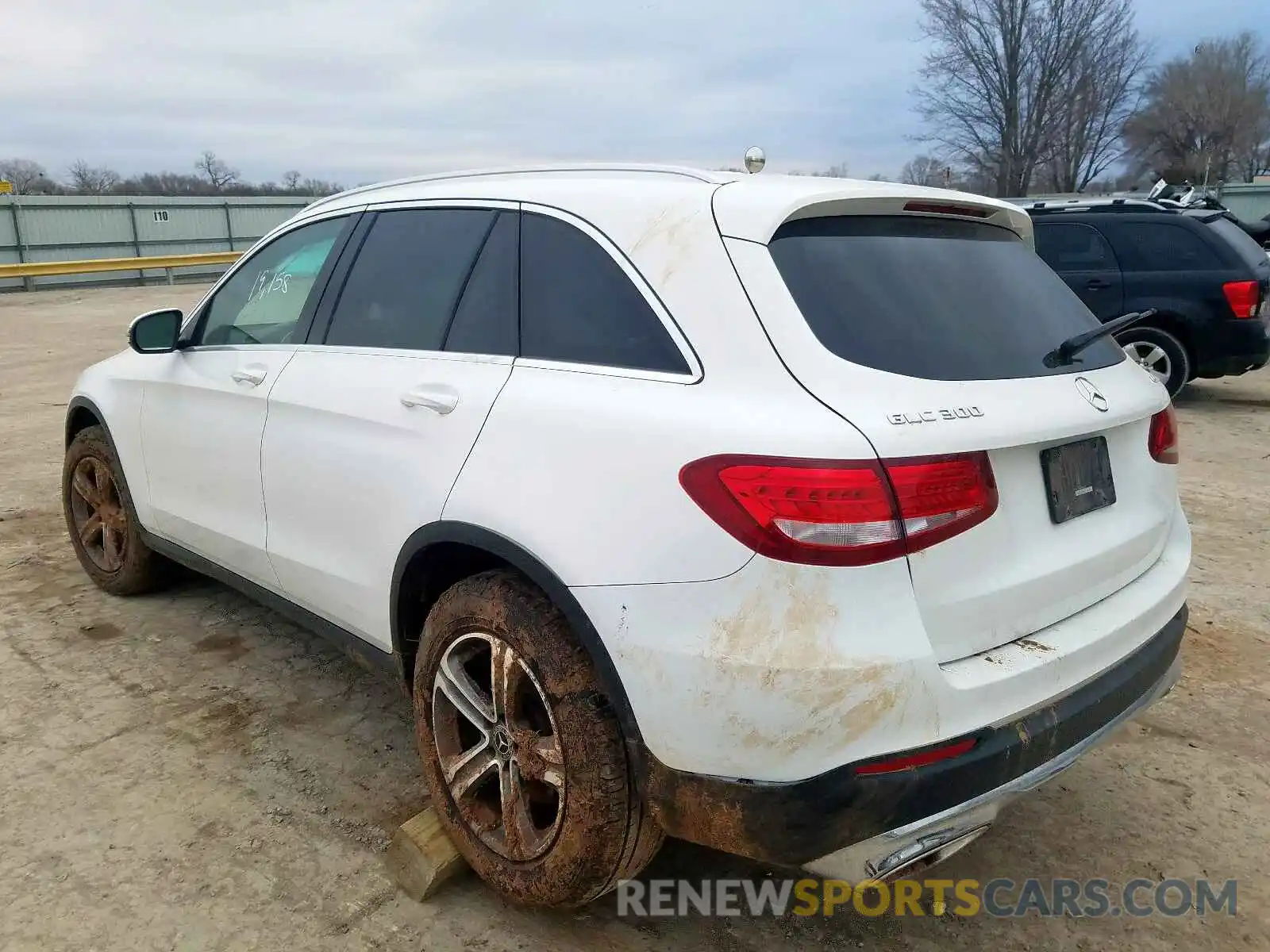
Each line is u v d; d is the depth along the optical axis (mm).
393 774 3107
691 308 2141
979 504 1988
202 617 4309
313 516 2994
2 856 2670
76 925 2414
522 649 2240
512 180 2768
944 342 2172
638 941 2424
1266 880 2664
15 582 4719
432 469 2502
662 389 2111
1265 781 3107
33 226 28359
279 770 3123
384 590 2734
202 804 2928
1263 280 8305
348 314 3064
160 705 3525
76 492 4570
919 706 1876
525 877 2361
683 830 2037
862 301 2152
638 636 1991
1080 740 2152
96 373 4336
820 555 1842
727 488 1907
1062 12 37312
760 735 1872
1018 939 2453
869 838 1913
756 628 1866
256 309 3498
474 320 2627
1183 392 9867
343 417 2844
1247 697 3625
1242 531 5484
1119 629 2285
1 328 16469
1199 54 45594
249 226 33719
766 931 2469
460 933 2432
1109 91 38469
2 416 8867
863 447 1862
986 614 2035
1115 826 2898
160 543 4059
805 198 2205
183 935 2393
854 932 2471
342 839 2773
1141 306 8602
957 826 1991
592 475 2117
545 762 2260
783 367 1988
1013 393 2146
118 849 2709
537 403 2303
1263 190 30375
